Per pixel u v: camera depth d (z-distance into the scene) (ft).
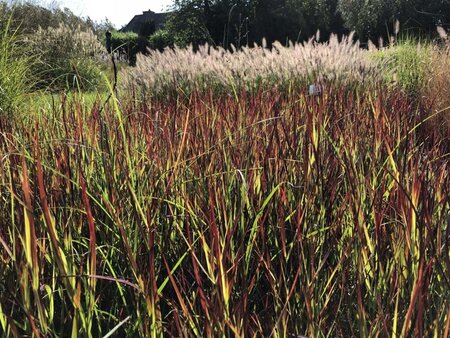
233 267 4.79
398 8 56.34
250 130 8.04
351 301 5.29
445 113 14.80
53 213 5.56
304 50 22.25
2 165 6.00
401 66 24.53
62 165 6.79
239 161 7.04
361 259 5.23
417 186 5.47
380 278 5.28
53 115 9.03
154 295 4.40
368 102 11.82
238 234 5.98
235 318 4.52
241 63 21.84
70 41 35.22
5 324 4.32
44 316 4.09
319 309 4.97
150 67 22.68
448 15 53.26
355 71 20.26
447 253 4.48
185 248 6.15
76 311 4.14
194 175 6.90
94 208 6.29
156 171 6.72
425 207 4.91
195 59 22.81
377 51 28.14
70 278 4.46
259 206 6.25
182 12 69.82
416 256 5.08
